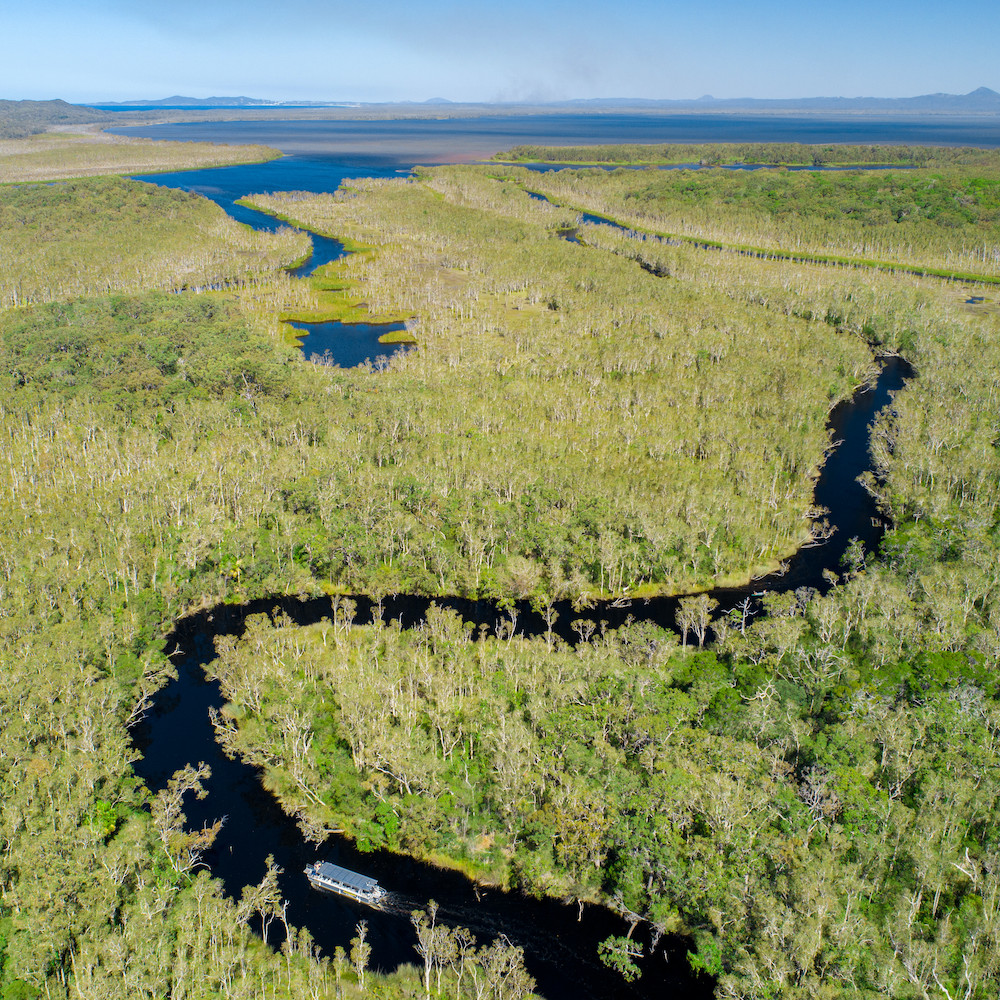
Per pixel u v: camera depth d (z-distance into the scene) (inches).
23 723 3356.3
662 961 2765.7
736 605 4889.3
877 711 3420.3
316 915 2952.8
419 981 2655.0
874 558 5108.3
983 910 2591.0
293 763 3467.0
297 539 5128.0
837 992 2338.8
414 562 5012.3
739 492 5689.0
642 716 3405.5
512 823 3208.7
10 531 4943.4
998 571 4498.0
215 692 4210.1
